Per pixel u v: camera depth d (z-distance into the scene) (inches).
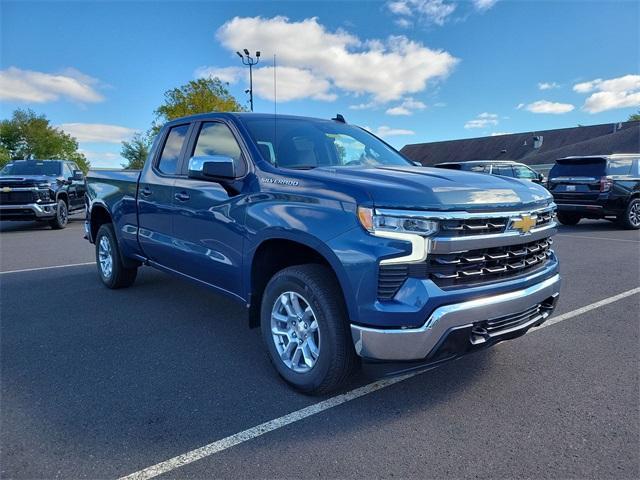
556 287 130.0
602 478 89.4
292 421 109.6
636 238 406.9
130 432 105.0
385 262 101.9
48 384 128.3
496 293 110.6
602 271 268.8
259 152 139.8
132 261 215.9
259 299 137.0
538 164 1668.3
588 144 1562.5
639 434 104.0
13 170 536.4
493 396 121.5
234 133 149.5
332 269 115.0
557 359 144.6
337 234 107.9
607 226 509.0
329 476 90.4
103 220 239.8
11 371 136.6
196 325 177.3
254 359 145.8
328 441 101.7
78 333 168.2
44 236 450.3
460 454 97.0
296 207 118.7
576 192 472.7
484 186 115.8
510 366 139.6
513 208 114.0
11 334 167.2
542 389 125.3
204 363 142.6
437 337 102.0
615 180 455.8
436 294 101.4
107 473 91.1
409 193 104.3
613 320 181.8
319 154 152.3
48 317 186.1
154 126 1514.5
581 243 378.0
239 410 114.6
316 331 117.9
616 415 112.0
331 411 114.2
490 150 2153.1
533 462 94.3
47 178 498.9
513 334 118.5
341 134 169.0
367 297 103.0
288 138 150.8
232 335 167.0
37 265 293.3
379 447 99.6
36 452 97.5
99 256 233.5
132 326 175.9
